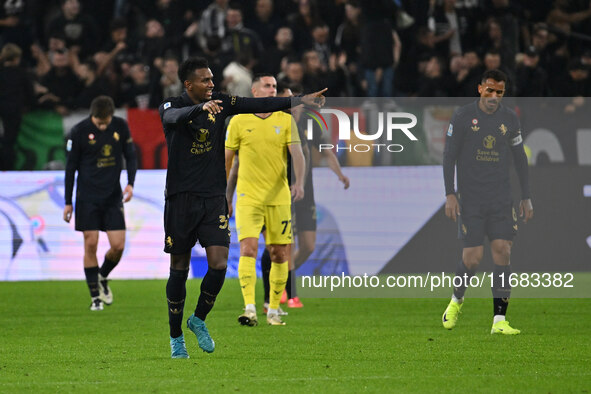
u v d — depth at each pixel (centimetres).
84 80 5112
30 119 4494
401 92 5297
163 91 4900
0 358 2036
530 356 2039
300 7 5278
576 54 5544
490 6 5291
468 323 2727
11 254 4262
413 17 5350
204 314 1931
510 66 5084
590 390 1605
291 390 1609
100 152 3141
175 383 1684
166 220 1909
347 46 5297
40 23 5681
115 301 3422
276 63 5100
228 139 2694
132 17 5581
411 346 2211
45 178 4262
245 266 2655
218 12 5166
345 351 2125
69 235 4266
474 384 1669
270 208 2662
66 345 2264
